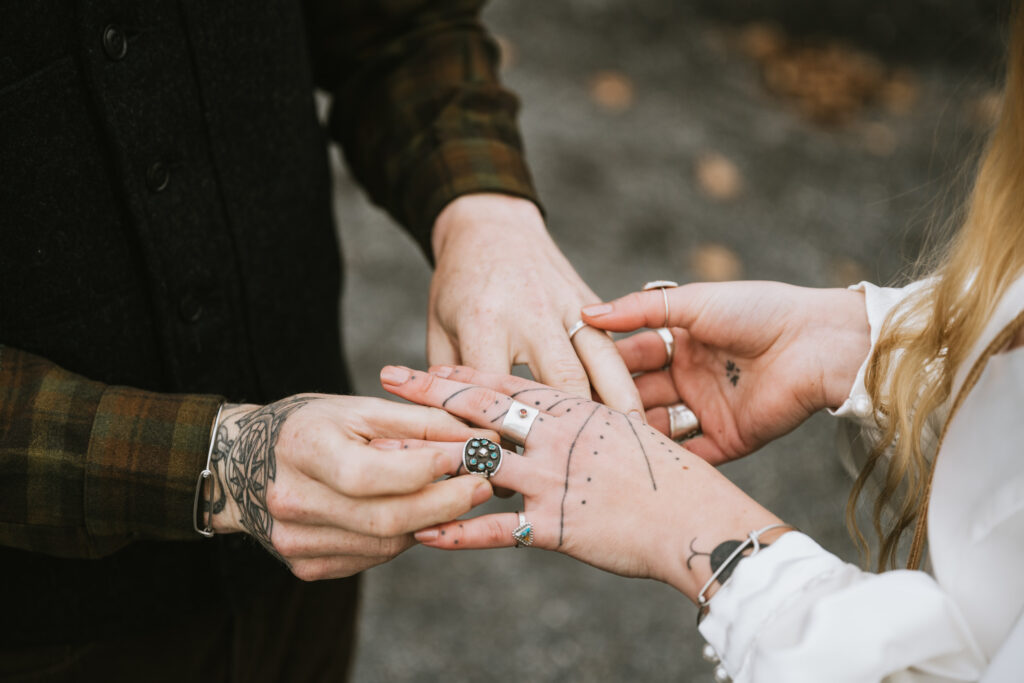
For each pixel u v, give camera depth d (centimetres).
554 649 113
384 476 54
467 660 111
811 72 212
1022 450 51
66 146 58
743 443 70
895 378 58
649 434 61
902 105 207
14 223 56
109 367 62
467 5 78
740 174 183
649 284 68
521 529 59
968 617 52
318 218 73
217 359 67
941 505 53
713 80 208
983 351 53
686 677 111
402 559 122
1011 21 54
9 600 63
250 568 71
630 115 195
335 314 77
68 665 66
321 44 77
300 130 69
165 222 62
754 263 165
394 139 75
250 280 67
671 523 58
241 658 74
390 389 63
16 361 58
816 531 126
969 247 55
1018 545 51
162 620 68
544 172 176
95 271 60
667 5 228
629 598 119
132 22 58
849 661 51
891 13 222
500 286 68
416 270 158
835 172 187
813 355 66
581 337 67
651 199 175
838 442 69
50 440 58
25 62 55
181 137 61
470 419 62
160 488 58
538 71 202
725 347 68
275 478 56
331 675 85
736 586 55
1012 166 54
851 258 168
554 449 60
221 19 62
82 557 60
